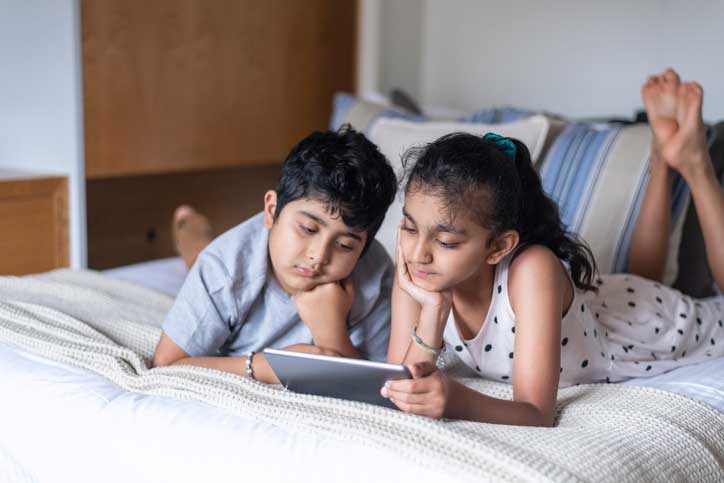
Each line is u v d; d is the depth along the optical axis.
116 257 2.81
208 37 2.53
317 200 1.07
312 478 0.87
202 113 2.55
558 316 1.05
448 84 3.04
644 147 1.69
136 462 0.96
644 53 2.56
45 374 1.13
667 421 1.01
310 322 1.19
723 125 1.79
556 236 1.13
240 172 3.14
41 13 2.21
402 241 1.02
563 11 2.71
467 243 0.97
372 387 0.97
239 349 1.29
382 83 3.01
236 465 0.90
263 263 1.19
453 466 0.82
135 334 1.32
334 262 1.13
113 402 1.05
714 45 2.42
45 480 1.05
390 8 2.98
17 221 2.14
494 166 0.97
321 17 2.89
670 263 1.75
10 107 2.33
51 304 1.44
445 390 0.93
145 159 2.41
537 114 1.91
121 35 2.29
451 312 1.13
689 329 1.38
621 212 1.67
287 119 2.84
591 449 0.89
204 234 1.86
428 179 0.96
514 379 1.05
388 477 0.84
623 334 1.30
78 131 2.21
